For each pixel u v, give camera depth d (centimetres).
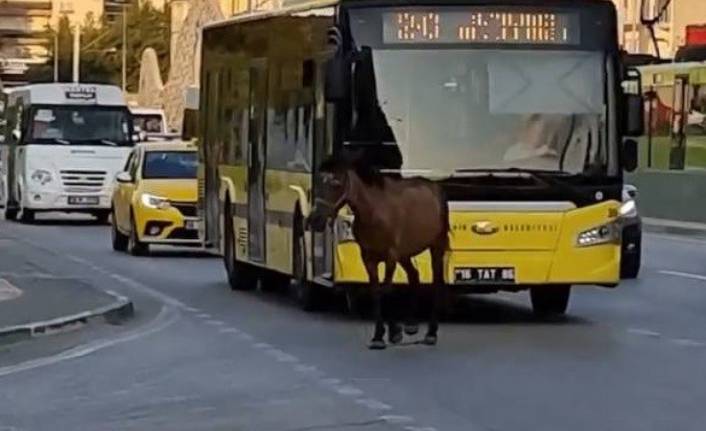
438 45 1864
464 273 1855
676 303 2217
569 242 1872
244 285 2422
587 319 2002
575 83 1888
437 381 1457
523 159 1869
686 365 1565
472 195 1855
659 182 4450
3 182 4888
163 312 2109
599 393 1385
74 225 4366
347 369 1539
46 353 1705
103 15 12712
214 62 2575
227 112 2475
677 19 6944
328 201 1677
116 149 4362
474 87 1867
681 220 4353
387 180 1683
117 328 1933
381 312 1702
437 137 1855
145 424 1250
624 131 1892
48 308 1995
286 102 2116
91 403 1361
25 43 14288
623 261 2573
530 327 1905
